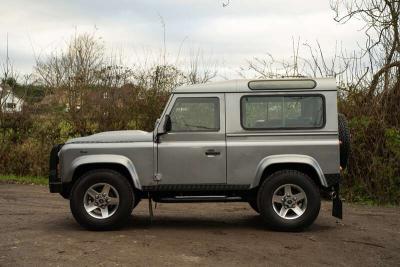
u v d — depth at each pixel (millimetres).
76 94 15617
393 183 11562
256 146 7656
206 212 9781
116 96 15352
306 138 7695
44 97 15953
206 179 7664
